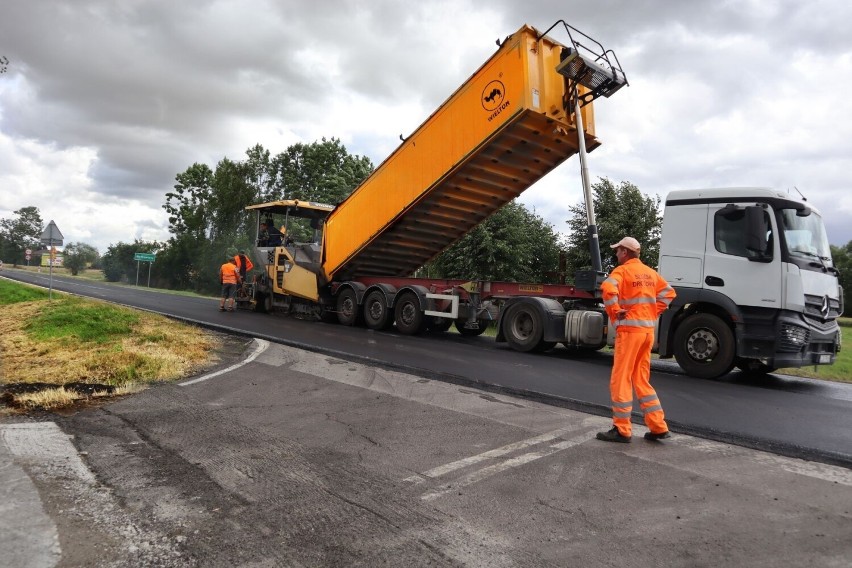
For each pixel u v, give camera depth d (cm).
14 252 11219
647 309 492
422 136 1150
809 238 812
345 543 298
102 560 278
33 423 506
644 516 333
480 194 1180
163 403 586
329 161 4522
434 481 386
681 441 488
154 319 1187
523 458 434
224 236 4125
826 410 624
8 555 280
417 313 1245
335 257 1420
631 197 1906
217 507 341
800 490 378
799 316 765
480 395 646
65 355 807
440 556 285
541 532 312
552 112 977
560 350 1093
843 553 290
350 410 572
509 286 1128
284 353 885
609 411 576
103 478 384
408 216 1227
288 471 403
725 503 353
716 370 816
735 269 803
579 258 1938
